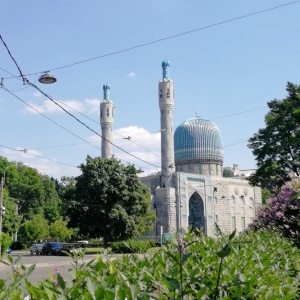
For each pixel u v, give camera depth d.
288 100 38.75
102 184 52.84
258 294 4.29
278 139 38.75
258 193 103.31
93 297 2.82
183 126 103.25
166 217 85.38
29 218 89.56
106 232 52.75
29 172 92.44
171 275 4.14
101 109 106.88
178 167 102.75
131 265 4.95
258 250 6.94
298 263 7.64
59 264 32.25
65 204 55.78
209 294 4.14
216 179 95.19
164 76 97.44
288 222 16.23
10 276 3.56
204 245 6.73
